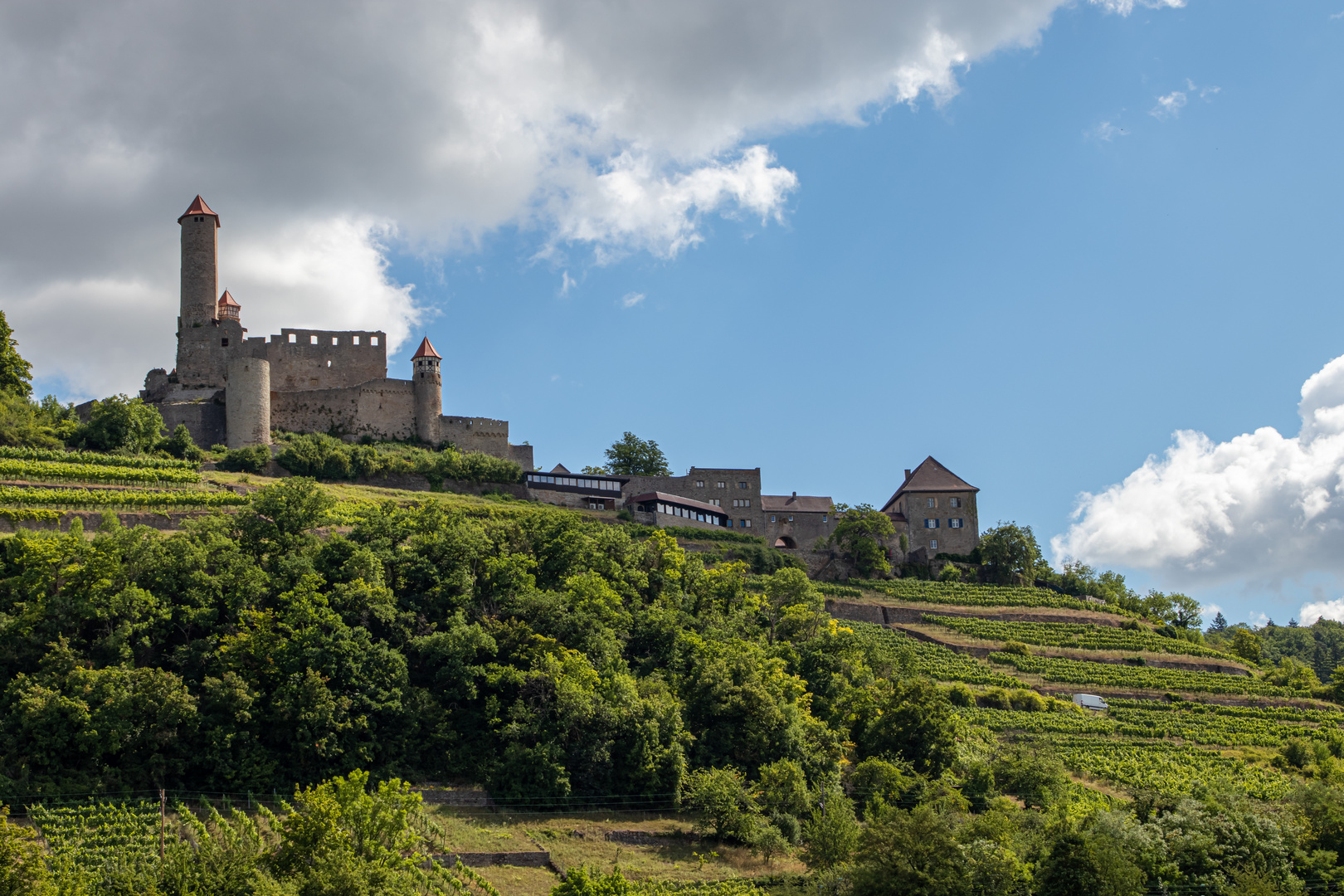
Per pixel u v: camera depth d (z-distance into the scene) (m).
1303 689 134.00
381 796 61.72
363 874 54.81
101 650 74.25
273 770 71.62
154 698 68.94
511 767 77.50
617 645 91.44
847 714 97.88
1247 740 112.19
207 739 70.38
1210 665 138.50
